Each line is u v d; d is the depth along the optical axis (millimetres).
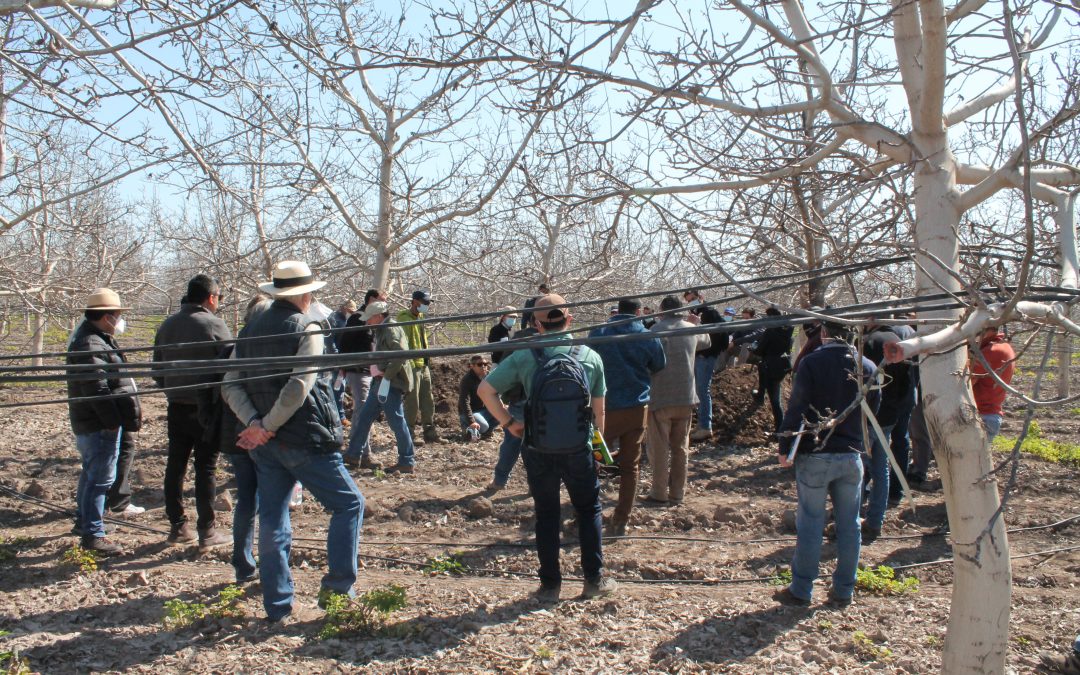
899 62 3580
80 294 13836
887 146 3553
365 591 5875
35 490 8750
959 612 3523
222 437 5746
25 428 13219
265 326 4977
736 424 11477
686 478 8805
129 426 6664
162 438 12070
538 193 4004
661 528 7520
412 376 10727
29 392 17016
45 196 10195
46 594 5688
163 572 6180
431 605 5488
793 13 3801
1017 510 8055
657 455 8180
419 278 15750
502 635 4988
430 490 8844
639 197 3986
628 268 11352
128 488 7855
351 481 5230
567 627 5086
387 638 4934
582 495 5508
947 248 3453
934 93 3344
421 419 11539
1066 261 3307
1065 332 3166
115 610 5359
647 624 5145
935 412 3498
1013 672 4375
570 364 5293
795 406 5293
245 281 13031
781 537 7238
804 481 5340
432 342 20281
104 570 6250
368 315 9391
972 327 2902
